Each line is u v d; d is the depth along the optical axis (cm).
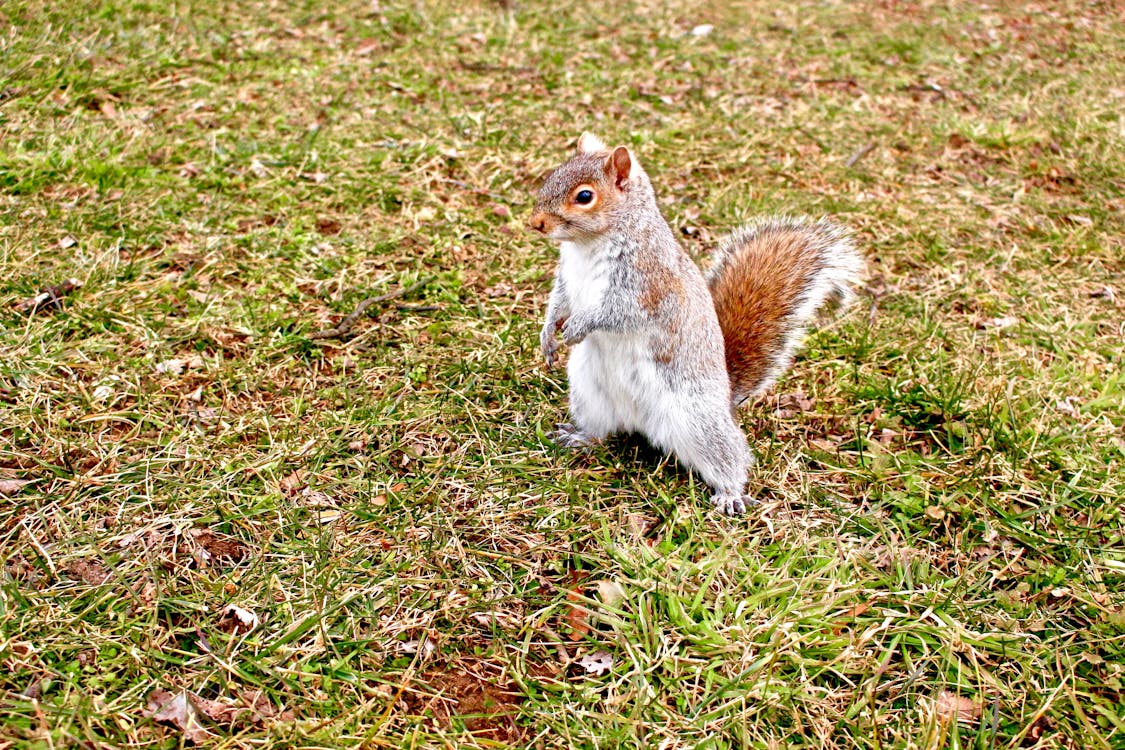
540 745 132
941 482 150
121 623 135
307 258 169
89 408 150
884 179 191
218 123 189
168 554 140
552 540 144
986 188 190
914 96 218
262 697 132
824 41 244
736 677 135
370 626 137
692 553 144
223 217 174
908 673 136
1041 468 151
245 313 162
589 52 229
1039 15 270
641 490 149
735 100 210
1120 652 138
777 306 154
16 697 130
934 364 162
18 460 145
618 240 145
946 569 144
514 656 136
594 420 152
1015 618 140
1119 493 149
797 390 160
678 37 242
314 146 187
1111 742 133
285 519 143
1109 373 162
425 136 192
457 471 149
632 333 147
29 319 157
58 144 179
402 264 171
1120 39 255
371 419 152
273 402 153
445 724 132
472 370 158
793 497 149
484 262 173
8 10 202
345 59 212
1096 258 178
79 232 168
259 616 136
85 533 140
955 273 175
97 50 198
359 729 131
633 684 135
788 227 158
